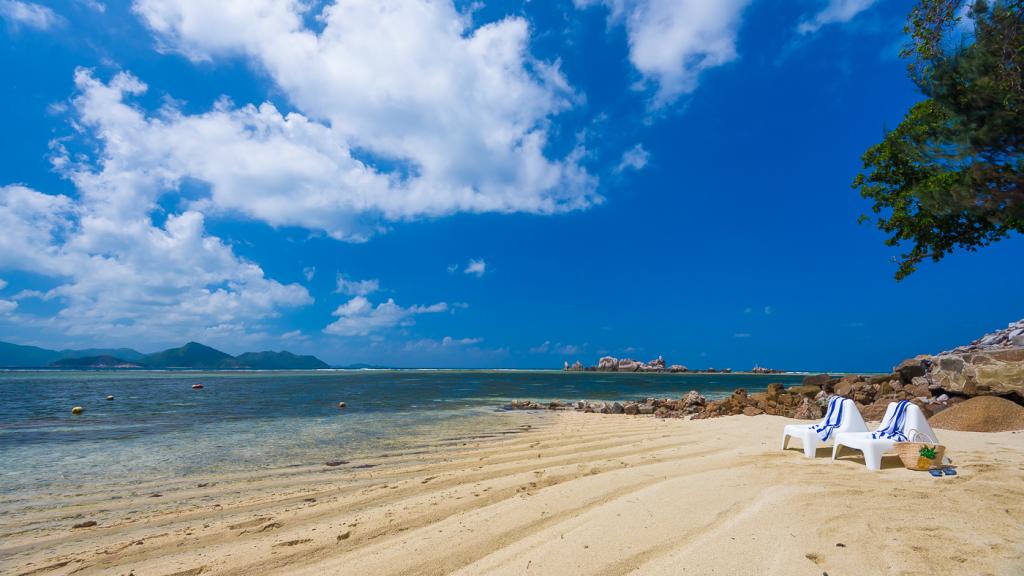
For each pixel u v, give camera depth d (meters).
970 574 3.54
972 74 6.48
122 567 4.96
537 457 10.20
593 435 13.56
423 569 4.25
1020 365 11.89
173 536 5.86
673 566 3.88
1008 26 6.10
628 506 5.48
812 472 6.89
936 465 6.75
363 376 91.25
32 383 47.66
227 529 6.05
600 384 58.16
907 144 8.04
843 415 8.50
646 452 9.85
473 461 10.15
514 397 33.41
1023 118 6.09
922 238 13.75
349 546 5.12
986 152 6.68
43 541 5.86
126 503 7.50
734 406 19.16
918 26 7.05
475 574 4.04
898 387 17.28
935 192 7.72
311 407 24.45
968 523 4.56
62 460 10.95
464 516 5.78
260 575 4.53
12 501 7.67
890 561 3.80
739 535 4.44
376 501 7.12
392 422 18.20
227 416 20.19
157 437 14.34
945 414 11.54
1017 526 4.45
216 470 9.84
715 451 9.27
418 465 10.03
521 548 4.52
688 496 5.76
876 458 7.06
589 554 4.21
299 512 6.71
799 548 4.10
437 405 26.22
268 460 10.84
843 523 4.65
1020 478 6.15
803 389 20.22
